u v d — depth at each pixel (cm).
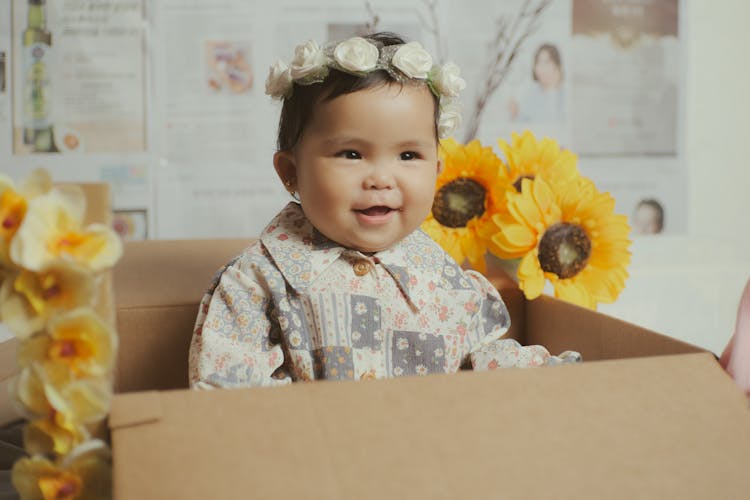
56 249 50
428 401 51
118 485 45
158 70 132
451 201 100
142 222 134
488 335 88
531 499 47
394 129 77
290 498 45
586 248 96
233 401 49
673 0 148
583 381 54
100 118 131
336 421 49
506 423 51
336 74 77
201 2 132
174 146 134
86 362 50
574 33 144
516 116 144
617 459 50
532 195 95
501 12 140
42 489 50
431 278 86
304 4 135
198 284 91
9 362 83
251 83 135
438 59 139
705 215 155
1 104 127
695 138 152
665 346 68
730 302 124
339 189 77
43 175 51
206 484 45
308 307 79
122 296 86
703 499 49
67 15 128
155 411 48
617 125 148
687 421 53
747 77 153
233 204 137
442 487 47
